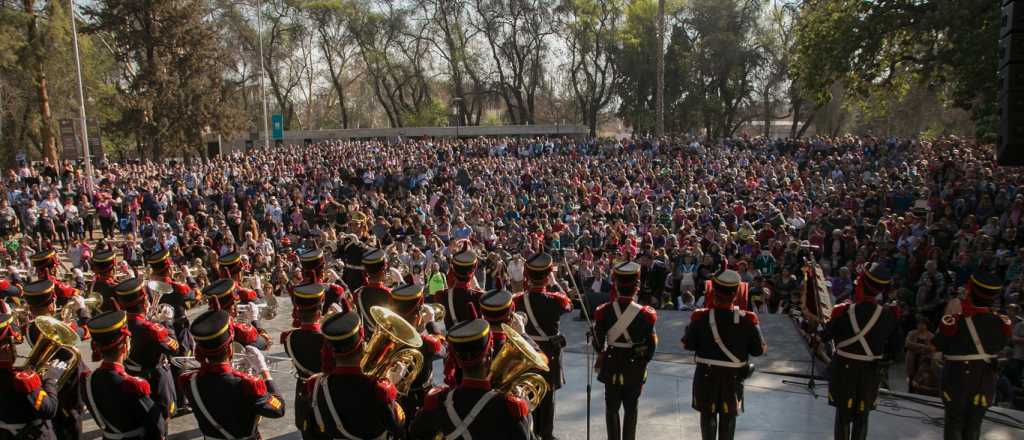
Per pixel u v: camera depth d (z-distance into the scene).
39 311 6.02
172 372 6.86
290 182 30.06
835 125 63.25
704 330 5.91
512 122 65.38
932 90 25.11
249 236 20.05
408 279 7.94
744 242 17.31
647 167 30.08
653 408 7.51
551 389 6.14
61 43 37.81
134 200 26.33
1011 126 5.13
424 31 65.81
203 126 45.00
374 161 34.59
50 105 40.75
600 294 12.52
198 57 44.25
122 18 40.88
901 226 16.31
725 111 60.00
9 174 28.64
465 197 26.66
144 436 4.93
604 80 63.41
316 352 5.38
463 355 3.87
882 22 21.44
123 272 10.55
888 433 6.91
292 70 70.94
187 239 20.45
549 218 22.84
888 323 5.88
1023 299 10.89
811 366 8.66
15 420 4.79
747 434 6.87
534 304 6.05
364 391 4.28
